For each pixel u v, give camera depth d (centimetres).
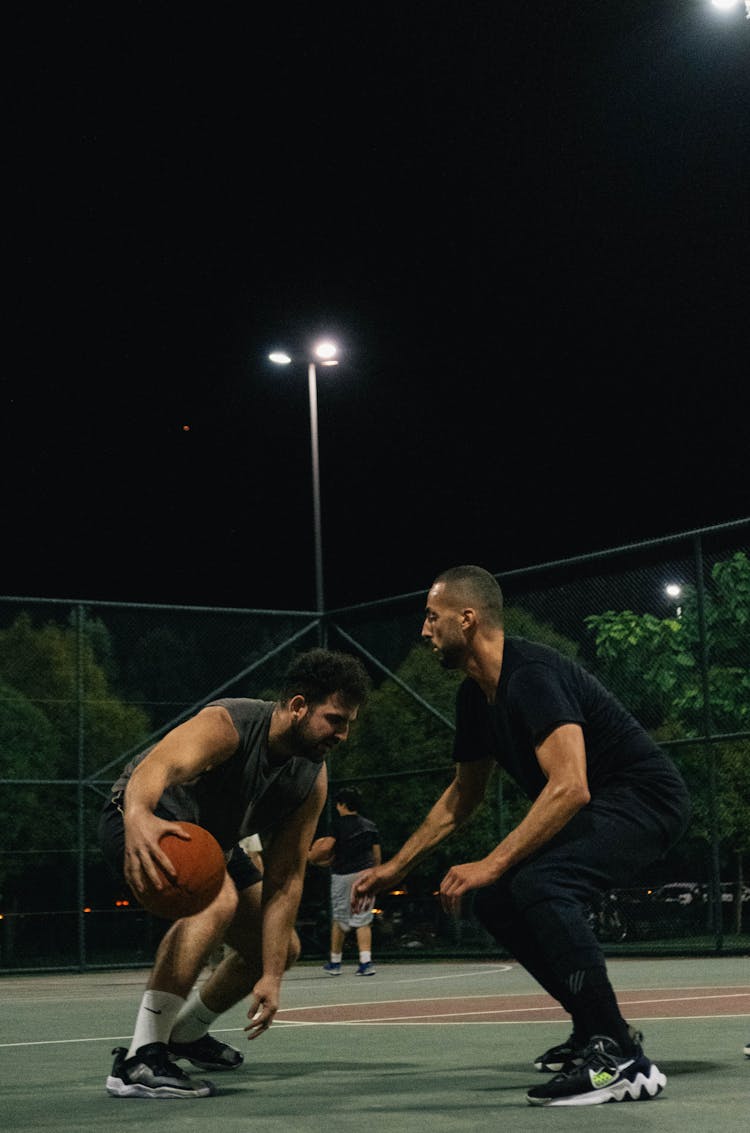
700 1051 504
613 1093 373
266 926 440
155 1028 420
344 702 424
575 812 396
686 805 428
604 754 421
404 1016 752
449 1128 330
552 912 394
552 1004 823
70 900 1411
